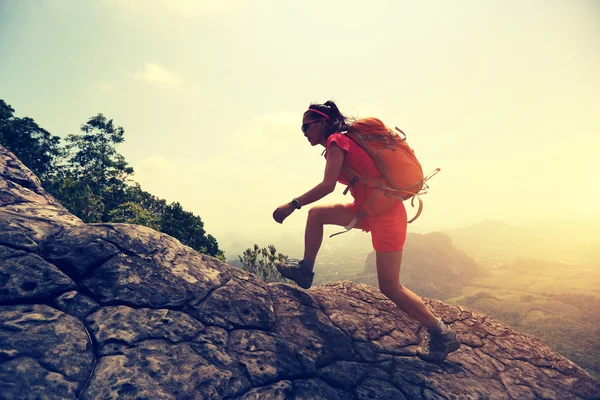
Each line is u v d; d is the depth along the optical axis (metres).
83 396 1.06
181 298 1.63
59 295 1.34
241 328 1.66
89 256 1.56
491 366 2.01
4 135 31.88
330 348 1.80
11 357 1.04
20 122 33.81
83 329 1.27
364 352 1.86
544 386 1.90
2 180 2.02
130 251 1.70
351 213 2.03
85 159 36.31
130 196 35.31
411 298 1.82
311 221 2.06
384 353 1.91
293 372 1.53
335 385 1.55
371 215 1.79
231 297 1.83
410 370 1.80
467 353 2.09
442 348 1.87
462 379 1.81
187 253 1.99
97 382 1.11
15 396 0.96
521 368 2.04
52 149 35.84
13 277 1.29
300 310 2.06
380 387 1.60
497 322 2.58
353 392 1.54
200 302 1.68
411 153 1.83
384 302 2.54
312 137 1.97
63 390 1.04
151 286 1.60
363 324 2.14
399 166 1.73
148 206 36.09
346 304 2.35
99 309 1.38
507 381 1.89
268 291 2.11
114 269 1.56
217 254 28.17
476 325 2.44
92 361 1.18
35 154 34.00
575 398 1.84
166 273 1.72
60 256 1.51
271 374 1.46
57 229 1.72
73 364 1.12
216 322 1.62
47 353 1.11
